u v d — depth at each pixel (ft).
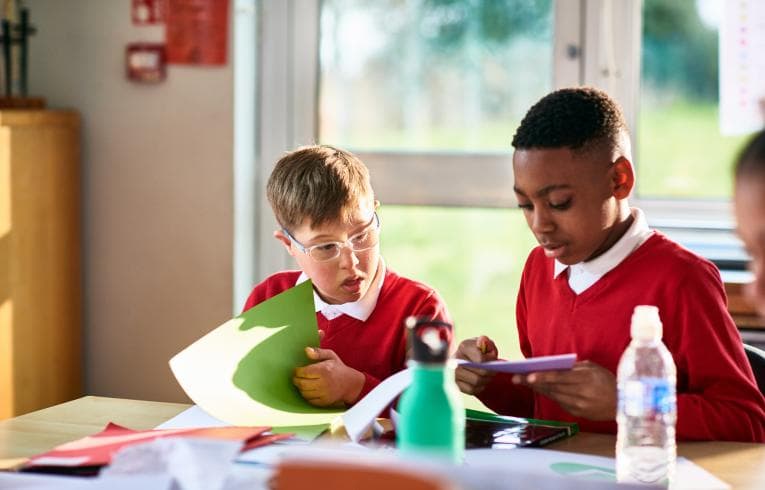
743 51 8.82
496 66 9.21
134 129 9.23
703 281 5.10
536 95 9.16
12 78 9.29
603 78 9.02
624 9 8.94
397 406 4.72
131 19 9.14
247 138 9.43
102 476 3.68
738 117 8.89
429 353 3.65
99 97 9.29
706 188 9.07
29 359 8.64
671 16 8.91
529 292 5.86
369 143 9.55
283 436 4.52
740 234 3.36
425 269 9.54
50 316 8.91
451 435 3.63
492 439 4.59
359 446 4.40
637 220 5.32
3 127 8.20
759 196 3.20
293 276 6.45
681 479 4.11
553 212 4.92
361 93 9.50
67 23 9.27
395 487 2.83
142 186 9.29
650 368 4.28
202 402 4.66
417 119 9.44
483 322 9.49
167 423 4.87
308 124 9.57
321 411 4.99
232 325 5.08
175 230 9.25
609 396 4.57
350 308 5.98
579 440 4.69
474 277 9.47
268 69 9.56
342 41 9.48
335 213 5.55
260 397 4.88
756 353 5.51
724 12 8.82
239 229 9.29
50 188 8.83
